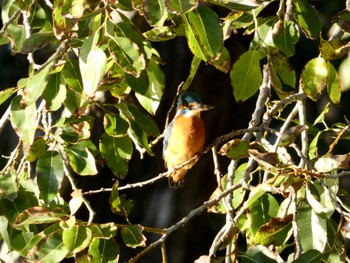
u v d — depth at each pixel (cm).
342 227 812
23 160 885
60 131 909
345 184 1727
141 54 736
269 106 942
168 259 1570
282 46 863
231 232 808
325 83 820
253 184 1451
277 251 888
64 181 1170
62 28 752
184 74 1471
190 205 1546
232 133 855
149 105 889
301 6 863
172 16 746
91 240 774
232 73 849
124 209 846
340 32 927
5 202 881
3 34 972
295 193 757
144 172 1491
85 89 729
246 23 886
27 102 782
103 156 912
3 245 1166
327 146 1608
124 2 755
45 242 798
